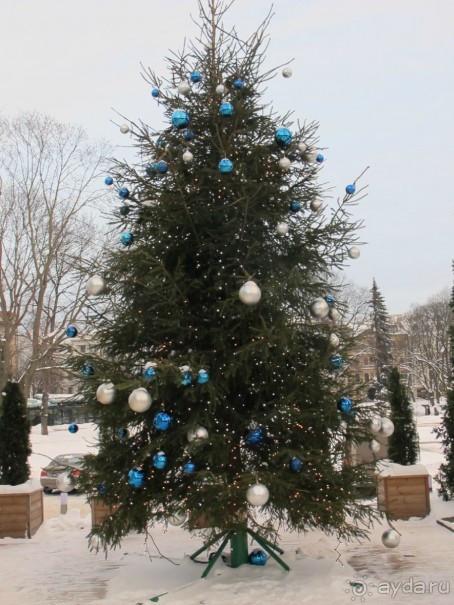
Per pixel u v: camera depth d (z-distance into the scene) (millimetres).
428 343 56438
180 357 5859
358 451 10680
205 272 6477
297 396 6051
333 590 5750
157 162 6613
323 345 6602
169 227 6379
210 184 6516
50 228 23828
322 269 6922
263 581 6004
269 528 5801
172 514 5855
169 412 6066
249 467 6266
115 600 5840
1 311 25688
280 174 6742
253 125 6758
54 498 16203
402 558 7312
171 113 6945
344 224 6719
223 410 6184
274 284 5992
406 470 10172
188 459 5895
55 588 6609
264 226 6641
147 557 8078
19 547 9117
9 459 10297
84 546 9055
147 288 6109
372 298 42125
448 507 10312
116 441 6254
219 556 6781
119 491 5988
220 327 6152
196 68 7098
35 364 23766
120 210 6918
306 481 5922
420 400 62312
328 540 8352
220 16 7145
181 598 5633
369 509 6152
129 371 6523
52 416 42281
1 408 10680
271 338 5539
